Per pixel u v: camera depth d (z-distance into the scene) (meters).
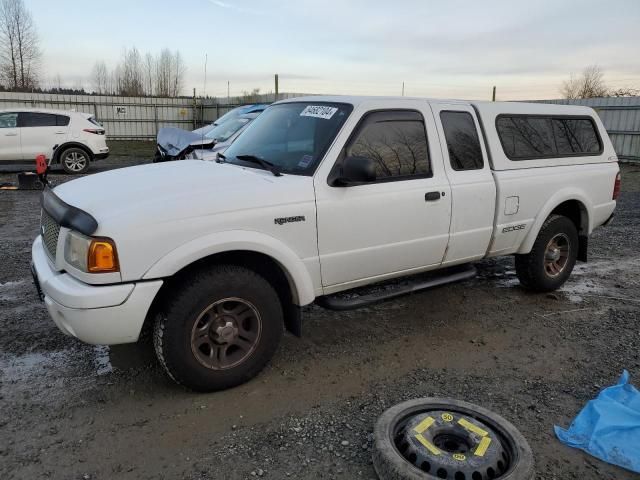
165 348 3.13
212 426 3.03
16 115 14.12
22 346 3.95
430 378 3.64
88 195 3.26
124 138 29.70
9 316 4.47
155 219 2.98
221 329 3.28
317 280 3.65
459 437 2.78
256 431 2.99
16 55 42.22
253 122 4.63
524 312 4.90
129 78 37.50
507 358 3.97
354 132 3.74
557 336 4.38
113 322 2.94
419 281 4.33
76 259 2.98
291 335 4.28
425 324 4.58
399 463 2.49
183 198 3.13
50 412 3.13
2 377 3.52
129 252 2.91
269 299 3.42
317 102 4.12
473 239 4.46
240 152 4.20
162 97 30.02
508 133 4.72
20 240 7.02
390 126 3.94
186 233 3.04
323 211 3.53
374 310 4.88
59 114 14.56
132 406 3.21
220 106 29.31
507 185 4.57
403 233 3.97
